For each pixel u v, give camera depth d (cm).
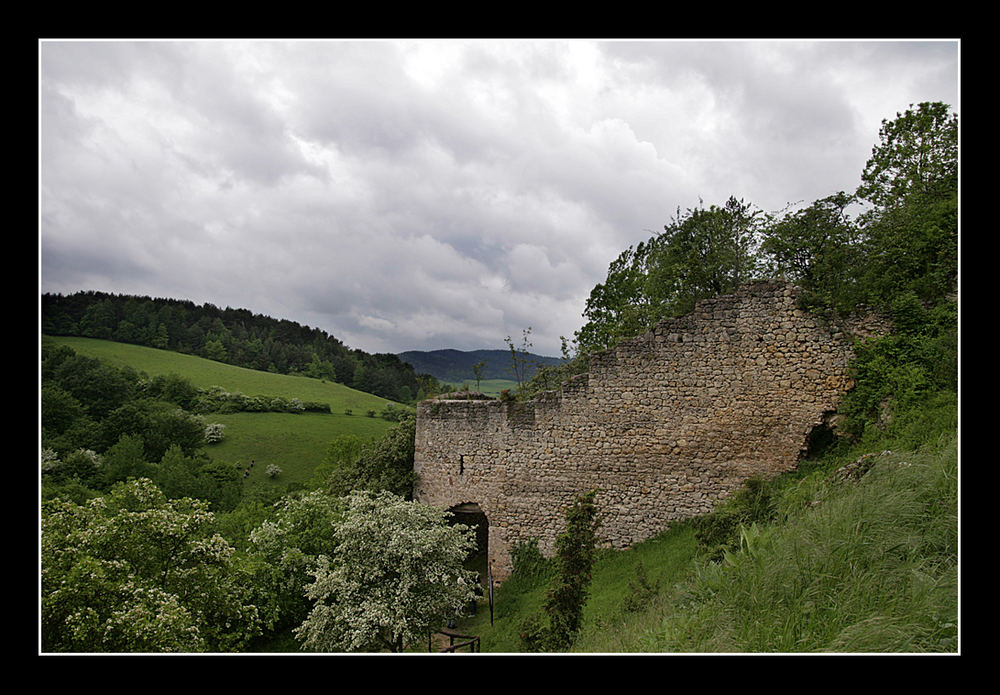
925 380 1042
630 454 1416
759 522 950
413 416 1992
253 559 1405
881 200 1310
